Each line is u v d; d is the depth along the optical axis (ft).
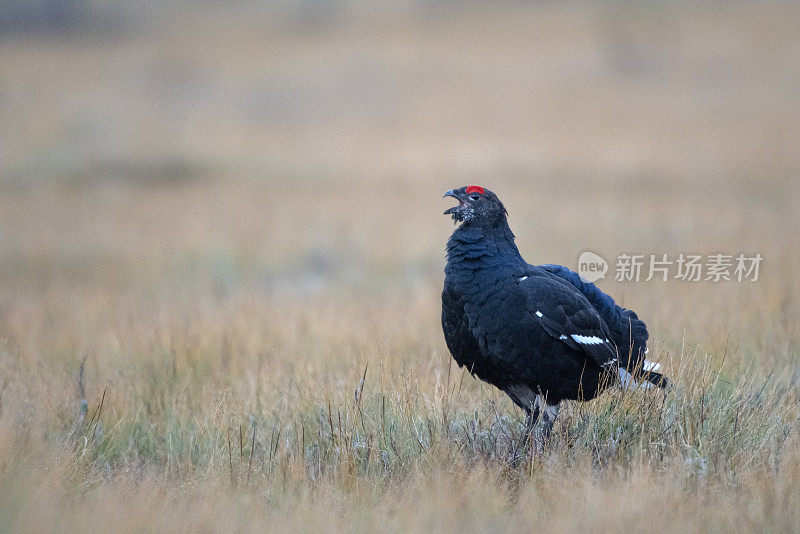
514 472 22.34
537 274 24.70
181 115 171.12
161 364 30.48
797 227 60.70
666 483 20.10
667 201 82.23
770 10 227.81
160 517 18.53
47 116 164.35
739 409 23.52
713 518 18.78
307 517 19.06
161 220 84.74
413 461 22.79
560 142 131.23
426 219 79.00
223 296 49.60
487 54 205.77
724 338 29.99
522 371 24.20
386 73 194.90
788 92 166.09
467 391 27.02
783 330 30.96
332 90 184.65
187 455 24.34
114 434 25.23
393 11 253.03
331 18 250.16
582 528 18.31
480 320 24.04
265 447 24.45
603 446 22.71
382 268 60.90
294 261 64.23
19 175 113.70
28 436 22.65
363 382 25.13
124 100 182.80
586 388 24.79
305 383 28.30
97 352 33.22
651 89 175.01
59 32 256.93
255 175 114.42
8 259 66.49
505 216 25.17
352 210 86.07
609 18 227.40
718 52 196.75
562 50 205.05
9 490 19.02
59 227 81.82
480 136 140.46
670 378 25.54
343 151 132.05
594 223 71.41
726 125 141.59
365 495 20.98
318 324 37.42
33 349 32.99
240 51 222.48
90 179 112.06
